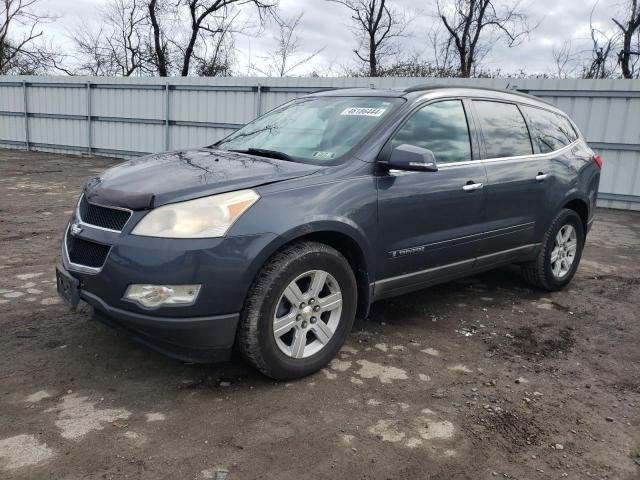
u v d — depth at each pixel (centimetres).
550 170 502
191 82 1672
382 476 249
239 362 354
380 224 358
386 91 421
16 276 515
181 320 286
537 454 272
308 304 328
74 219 336
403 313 461
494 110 468
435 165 341
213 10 3011
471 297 516
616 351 404
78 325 399
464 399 322
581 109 1145
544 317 470
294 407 303
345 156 358
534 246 502
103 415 286
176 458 253
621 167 1132
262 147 408
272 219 304
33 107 2059
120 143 1881
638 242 822
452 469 257
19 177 1286
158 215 292
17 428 271
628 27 2133
